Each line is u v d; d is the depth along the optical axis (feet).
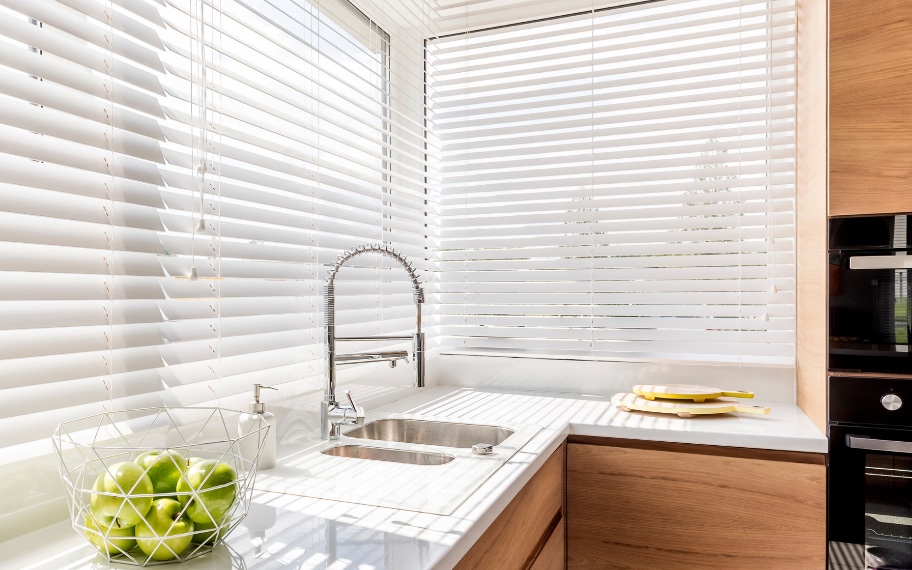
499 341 7.98
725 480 5.45
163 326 4.09
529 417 6.10
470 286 8.08
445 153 8.34
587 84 7.47
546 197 7.70
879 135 5.15
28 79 3.29
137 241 3.84
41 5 3.34
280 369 5.32
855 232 5.24
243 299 4.90
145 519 2.73
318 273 5.71
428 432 5.98
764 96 7.09
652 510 5.66
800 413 6.27
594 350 7.50
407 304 7.51
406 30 8.39
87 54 3.57
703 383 7.11
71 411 3.51
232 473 2.97
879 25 5.15
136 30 3.87
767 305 6.88
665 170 7.34
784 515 5.31
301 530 3.18
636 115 7.27
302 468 4.31
